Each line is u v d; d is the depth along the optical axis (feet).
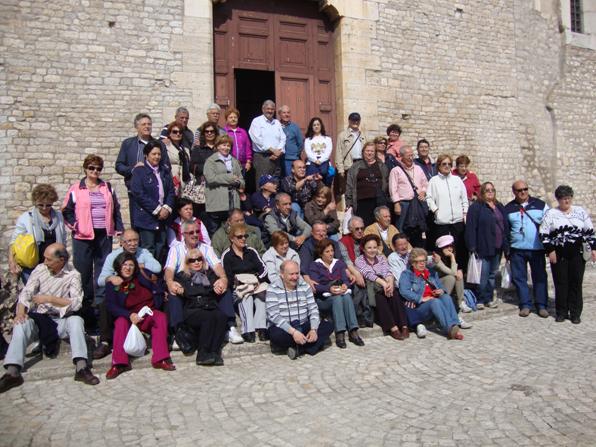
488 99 34.58
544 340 18.22
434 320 20.43
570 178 38.50
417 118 31.96
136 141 19.90
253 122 24.77
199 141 22.02
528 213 22.00
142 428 11.74
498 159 34.83
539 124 37.17
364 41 30.50
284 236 18.88
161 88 25.81
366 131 30.30
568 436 10.97
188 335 16.66
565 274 20.70
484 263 21.83
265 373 15.26
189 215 18.31
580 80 39.47
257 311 17.85
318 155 25.13
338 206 30.01
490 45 34.78
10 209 23.07
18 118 23.38
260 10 29.04
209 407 12.82
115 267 16.08
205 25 26.68
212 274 17.56
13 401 13.51
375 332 19.04
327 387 14.03
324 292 18.15
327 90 30.58
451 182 22.93
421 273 19.24
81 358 14.92
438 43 32.83
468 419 11.87
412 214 22.97
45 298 15.83
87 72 24.59
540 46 37.55
